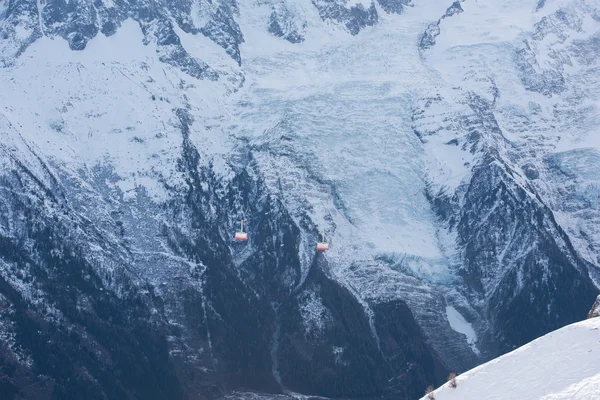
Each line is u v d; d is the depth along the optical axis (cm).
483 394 13362
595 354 13225
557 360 13338
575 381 12988
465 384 13550
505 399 13138
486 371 13612
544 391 13000
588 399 12494
